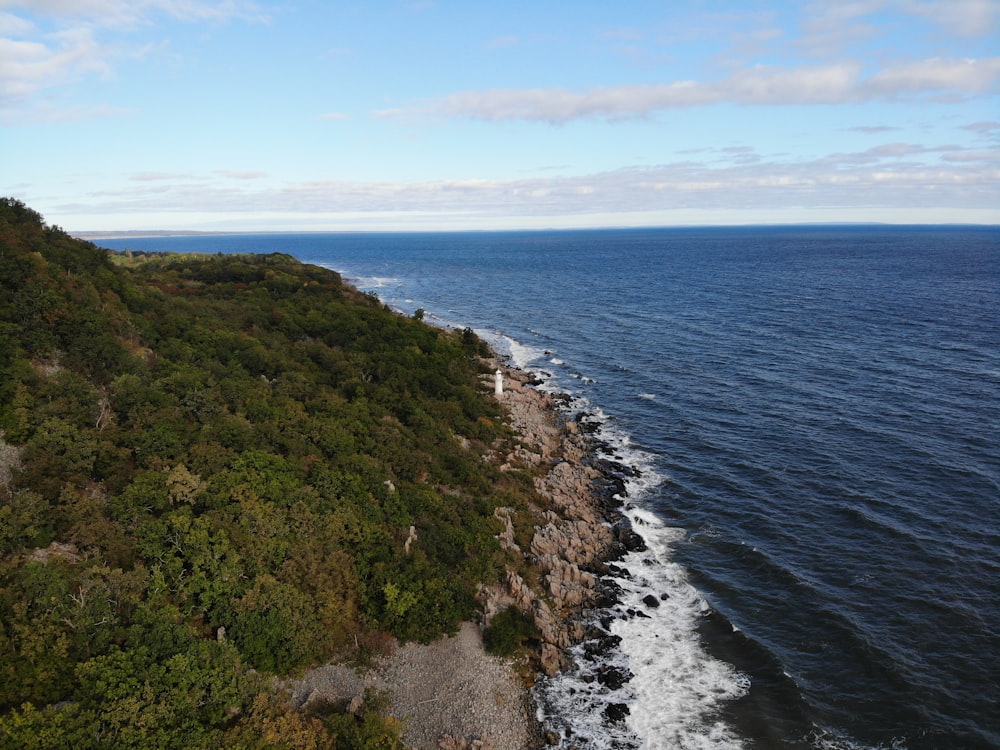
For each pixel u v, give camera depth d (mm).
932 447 66938
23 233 67500
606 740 35531
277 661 36000
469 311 168625
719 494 61312
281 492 45188
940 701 37031
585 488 63969
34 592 31031
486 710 36344
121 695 28406
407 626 40531
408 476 56812
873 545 51562
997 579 46750
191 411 52188
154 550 37094
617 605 46656
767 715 36969
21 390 44000
